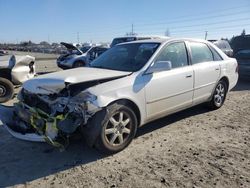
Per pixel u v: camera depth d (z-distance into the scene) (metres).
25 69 8.27
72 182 3.64
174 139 4.98
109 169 3.95
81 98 3.97
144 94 4.62
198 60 5.86
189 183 3.55
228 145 4.72
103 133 4.13
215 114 6.44
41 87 4.20
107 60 5.42
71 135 4.09
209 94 6.20
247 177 3.69
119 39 13.73
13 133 4.33
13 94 8.20
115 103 4.26
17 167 4.06
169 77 5.03
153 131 5.37
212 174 3.77
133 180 3.65
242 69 10.99
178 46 5.50
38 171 3.94
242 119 6.09
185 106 5.56
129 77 4.52
